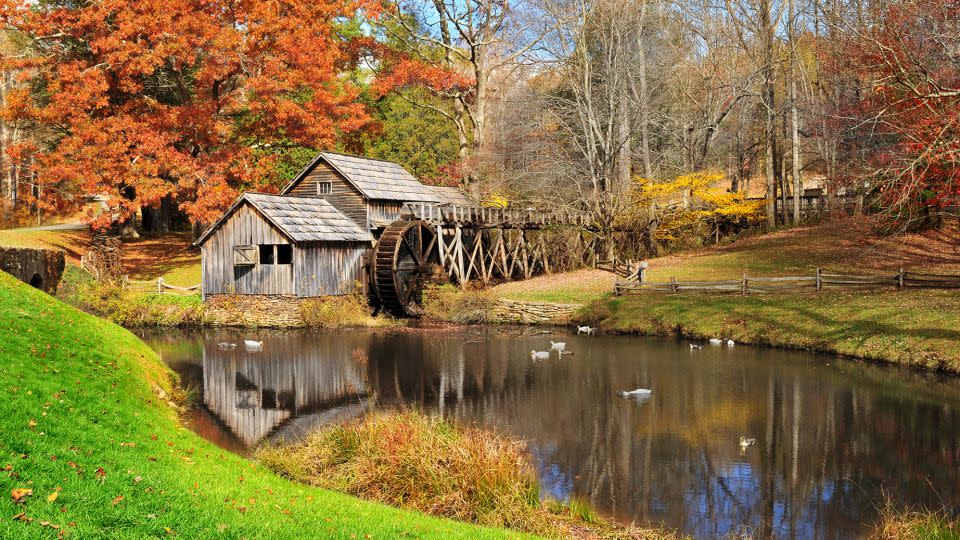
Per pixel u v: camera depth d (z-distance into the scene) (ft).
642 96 147.43
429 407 54.70
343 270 109.70
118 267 122.31
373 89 152.25
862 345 69.72
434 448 36.09
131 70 126.11
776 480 39.06
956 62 74.28
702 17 165.89
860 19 92.22
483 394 58.75
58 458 28.12
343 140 153.17
